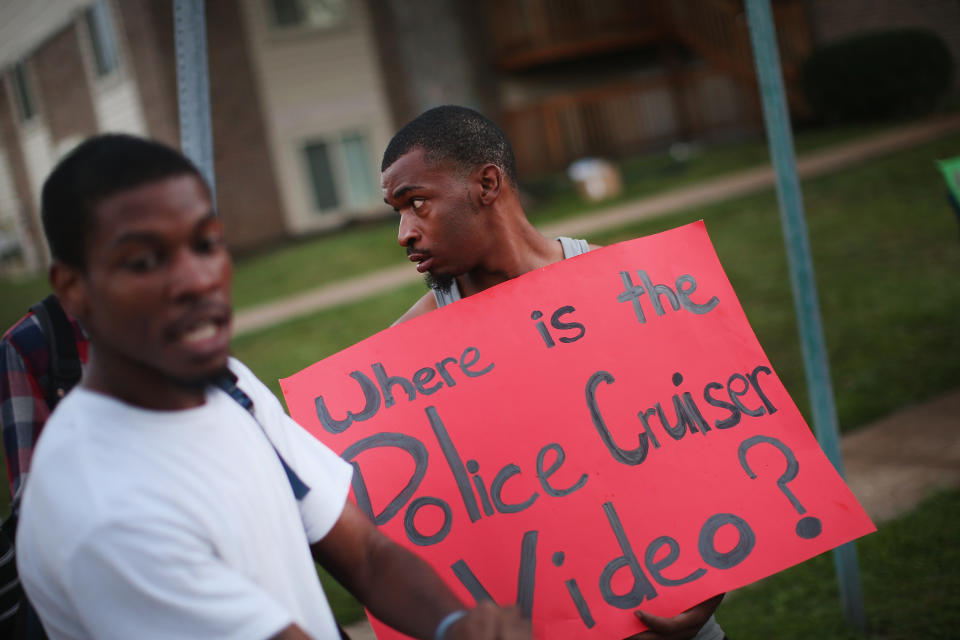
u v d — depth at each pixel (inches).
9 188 776.3
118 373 42.1
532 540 69.0
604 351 75.5
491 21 702.5
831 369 209.6
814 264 298.7
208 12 583.8
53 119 689.0
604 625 66.6
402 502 70.7
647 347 76.0
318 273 454.6
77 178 39.0
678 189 492.1
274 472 47.4
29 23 667.4
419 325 76.5
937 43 577.3
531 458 71.7
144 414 42.1
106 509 39.3
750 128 713.0
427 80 543.2
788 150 108.2
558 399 73.8
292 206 617.9
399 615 49.8
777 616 123.7
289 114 613.9
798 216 108.9
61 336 63.4
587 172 530.9
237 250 594.6
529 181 643.5
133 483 40.5
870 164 426.9
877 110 595.5
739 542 69.1
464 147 71.1
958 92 619.5
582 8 698.2
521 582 67.7
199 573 40.4
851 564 114.4
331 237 596.7
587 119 708.0
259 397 51.6
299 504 51.4
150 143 40.8
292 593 46.3
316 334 318.3
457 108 72.5
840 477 71.7
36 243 764.6
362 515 54.5
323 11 624.4
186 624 40.1
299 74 616.7
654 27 717.3
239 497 43.7
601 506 70.0
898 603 119.4
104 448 41.0
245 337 331.6
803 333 111.3
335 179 634.8
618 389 74.3
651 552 68.6
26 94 714.8
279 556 45.9
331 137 629.9
